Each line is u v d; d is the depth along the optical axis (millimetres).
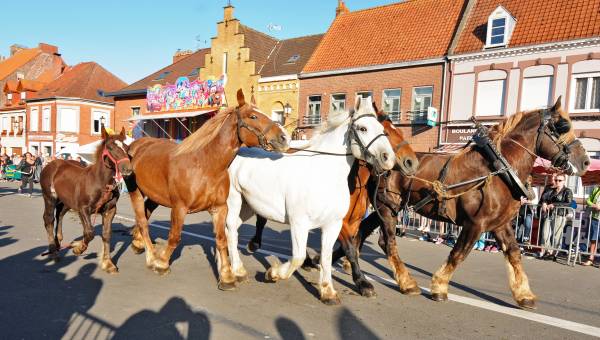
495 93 15484
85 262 6211
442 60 16469
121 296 4758
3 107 39500
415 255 7996
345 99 19141
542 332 4266
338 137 4648
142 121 26922
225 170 5168
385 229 5633
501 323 4473
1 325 3873
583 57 13656
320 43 21047
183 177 5043
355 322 4297
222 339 3742
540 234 8555
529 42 14695
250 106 4926
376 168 4523
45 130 34469
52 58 43188
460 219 5098
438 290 5117
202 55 29375
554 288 6062
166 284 5273
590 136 13562
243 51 21766
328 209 4539
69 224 9719
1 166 25938
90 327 3889
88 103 33875
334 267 6648
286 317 4340
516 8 16047
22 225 9391
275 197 4875
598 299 5590
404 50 17906
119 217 11250
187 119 23578
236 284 5234
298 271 6258
